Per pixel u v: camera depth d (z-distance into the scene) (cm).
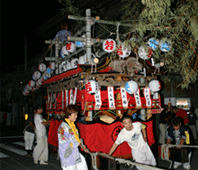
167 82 1287
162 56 743
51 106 966
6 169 745
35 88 1245
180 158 609
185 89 1329
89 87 614
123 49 628
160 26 618
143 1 605
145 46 628
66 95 802
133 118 745
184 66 681
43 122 785
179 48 709
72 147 441
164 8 607
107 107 668
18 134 1773
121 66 689
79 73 677
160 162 782
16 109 2648
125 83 703
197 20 611
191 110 1198
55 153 831
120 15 1185
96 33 1277
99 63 679
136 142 548
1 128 2391
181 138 655
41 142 774
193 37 671
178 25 633
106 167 495
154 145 730
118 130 679
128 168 676
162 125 995
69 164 440
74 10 976
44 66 1146
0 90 2314
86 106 650
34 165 774
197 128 1350
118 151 684
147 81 753
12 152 1030
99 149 654
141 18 642
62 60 988
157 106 753
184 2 657
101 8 1277
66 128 445
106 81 684
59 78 837
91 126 651
